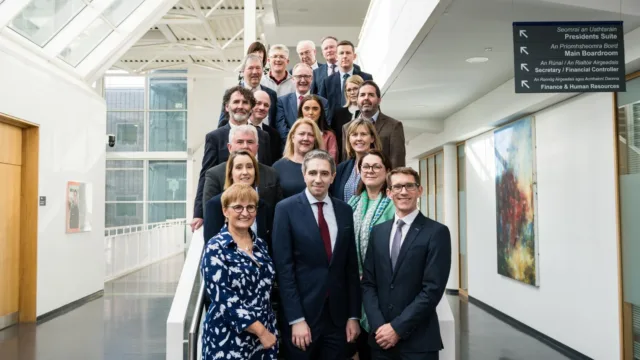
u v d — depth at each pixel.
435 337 3.66
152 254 18.59
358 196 4.27
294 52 17.41
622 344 6.58
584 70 5.18
